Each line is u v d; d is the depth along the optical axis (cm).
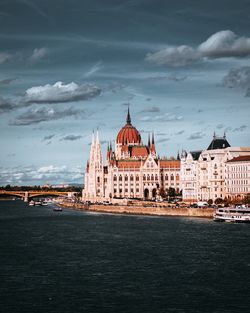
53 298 12100
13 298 12125
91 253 18125
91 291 12656
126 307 11419
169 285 13150
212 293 12419
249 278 13825
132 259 16712
